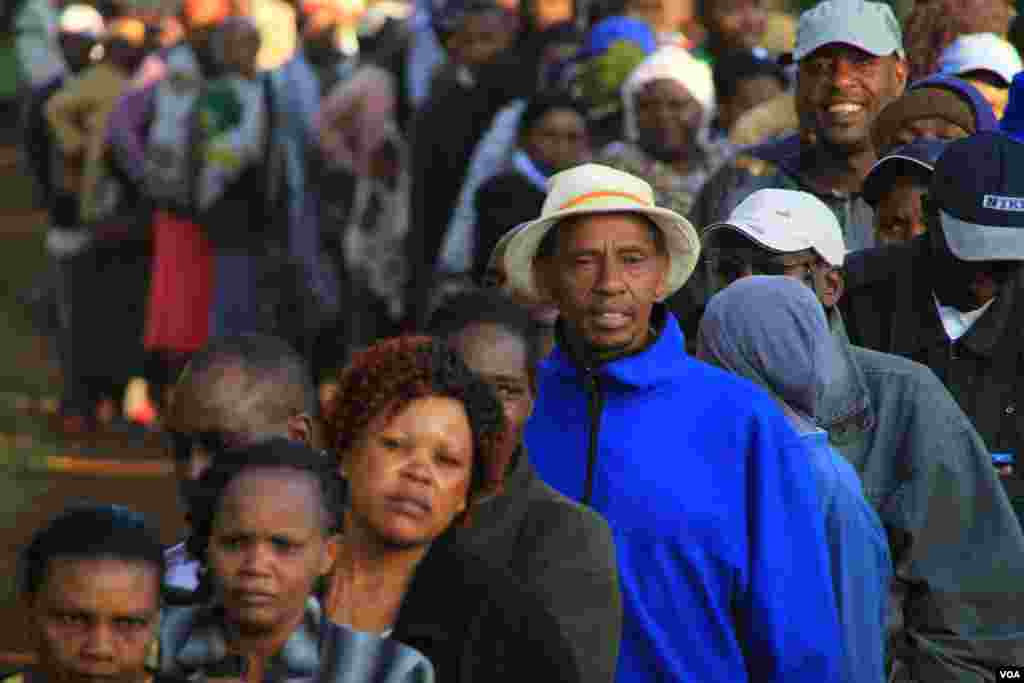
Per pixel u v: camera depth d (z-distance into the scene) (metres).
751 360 12.97
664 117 21.61
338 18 39.84
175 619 10.18
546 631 10.57
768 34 28.91
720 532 12.22
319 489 10.09
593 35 25.62
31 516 27.36
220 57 34.19
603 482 12.38
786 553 12.17
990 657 13.34
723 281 14.67
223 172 33.81
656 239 12.70
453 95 29.25
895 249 14.97
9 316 43.91
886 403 13.48
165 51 35.62
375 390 10.59
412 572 10.66
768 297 13.02
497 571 10.65
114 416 34.88
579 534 11.61
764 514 12.20
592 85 24.06
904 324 14.73
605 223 12.58
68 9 37.12
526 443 12.69
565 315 12.69
